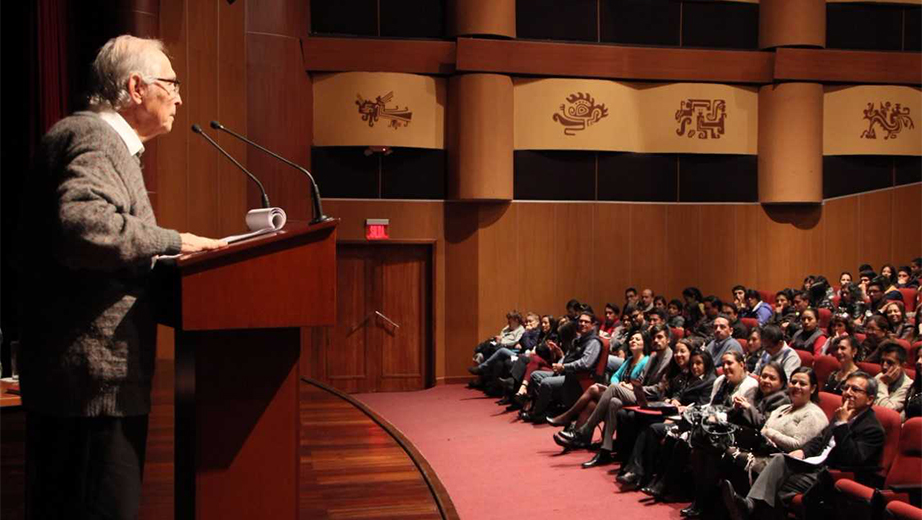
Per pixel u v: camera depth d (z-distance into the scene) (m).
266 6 6.22
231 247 0.99
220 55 5.76
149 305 1.02
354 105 6.66
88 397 0.96
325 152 6.73
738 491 3.21
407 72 6.75
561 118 6.93
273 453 1.08
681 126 7.10
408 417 5.64
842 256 7.36
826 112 7.25
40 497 1.01
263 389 1.08
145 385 1.00
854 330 4.85
